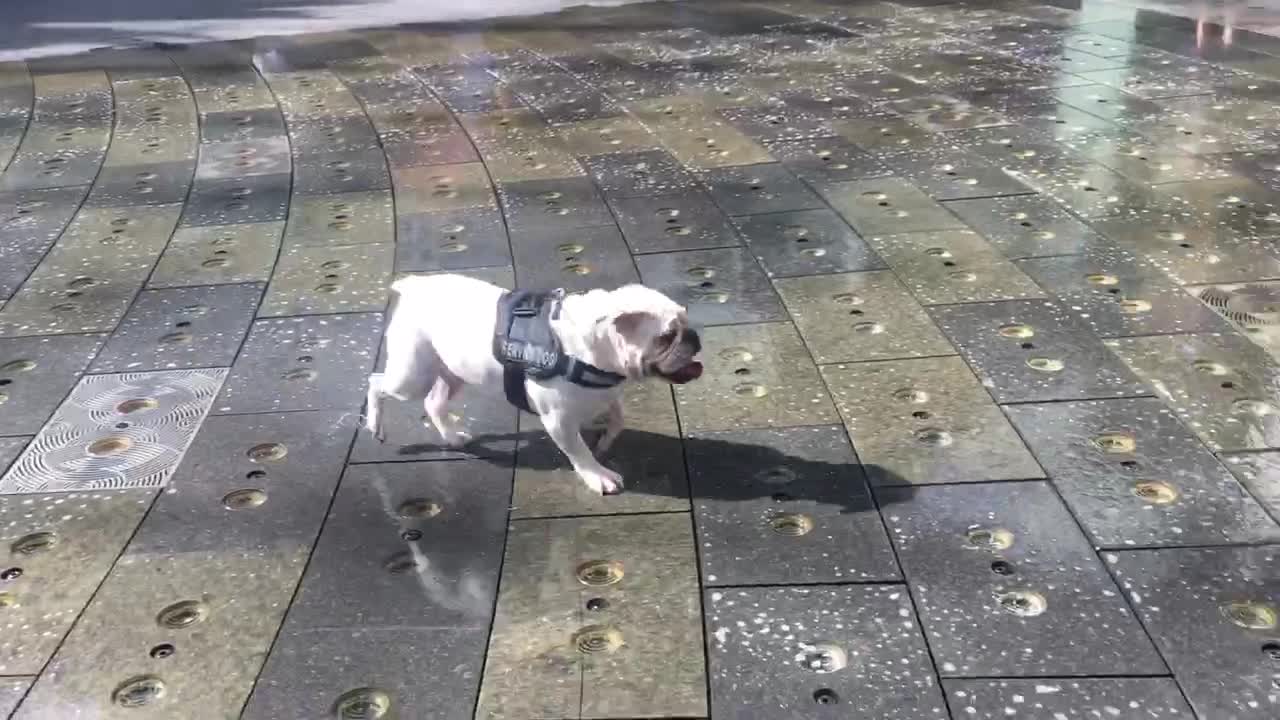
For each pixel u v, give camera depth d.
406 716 1.47
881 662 1.53
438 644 1.60
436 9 6.55
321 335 2.55
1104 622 1.58
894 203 3.21
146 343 2.54
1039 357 2.32
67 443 2.15
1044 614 1.60
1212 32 5.04
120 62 5.31
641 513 1.88
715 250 2.94
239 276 2.88
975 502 1.86
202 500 1.96
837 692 1.48
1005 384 2.22
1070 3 5.84
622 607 1.66
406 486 1.99
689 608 1.65
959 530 1.79
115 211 3.38
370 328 2.57
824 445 2.05
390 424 2.19
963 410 2.14
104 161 3.84
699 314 2.59
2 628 1.66
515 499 1.94
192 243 3.11
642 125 4.07
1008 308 2.54
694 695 1.48
